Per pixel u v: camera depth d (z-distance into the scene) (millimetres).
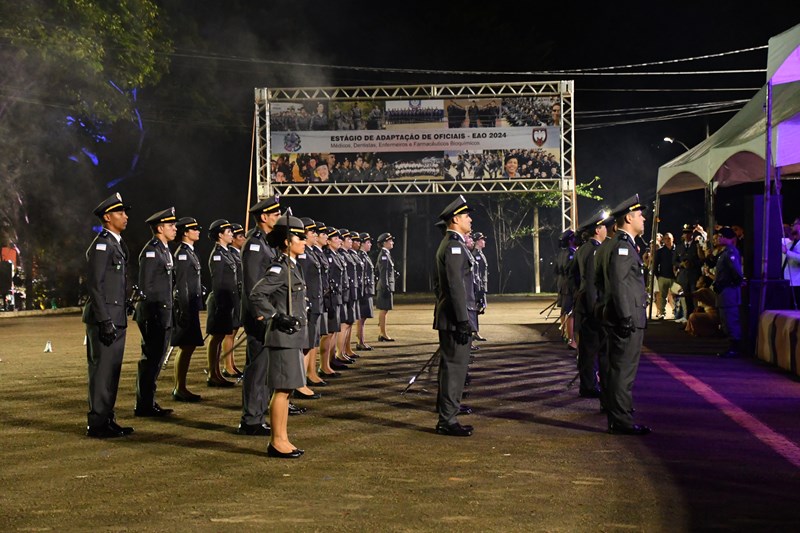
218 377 11789
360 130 26859
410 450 7480
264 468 6871
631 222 8250
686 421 8703
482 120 26750
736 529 5199
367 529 5277
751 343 14125
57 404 10273
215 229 11969
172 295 9773
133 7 27891
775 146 14078
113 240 8406
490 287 51500
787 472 6570
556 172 26703
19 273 33125
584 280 10305
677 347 15766
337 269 13492
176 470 6832
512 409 9531
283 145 26938
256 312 7176
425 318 25562
